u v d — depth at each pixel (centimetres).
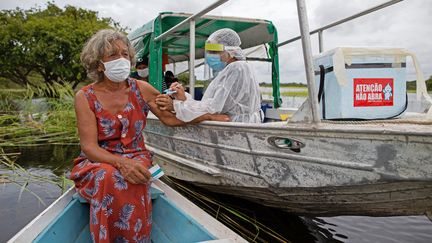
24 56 1923
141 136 239
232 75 312
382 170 199
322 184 231
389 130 191
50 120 895
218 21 455
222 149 301
